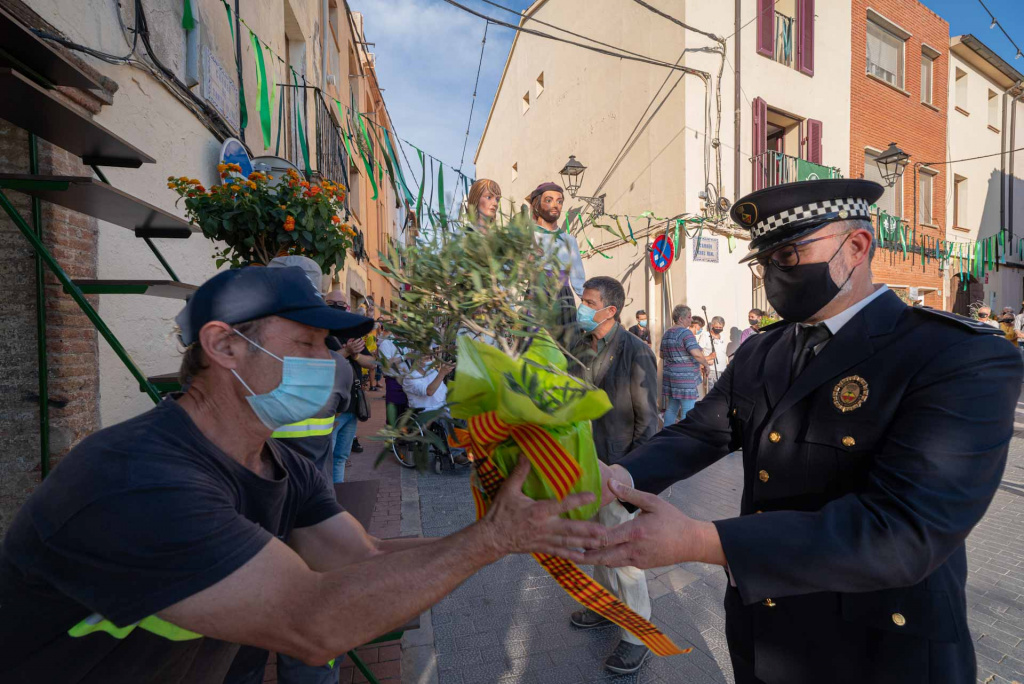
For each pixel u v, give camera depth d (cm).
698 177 934
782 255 130
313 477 140
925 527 96
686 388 651
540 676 252
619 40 1079
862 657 116
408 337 108
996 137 1573
